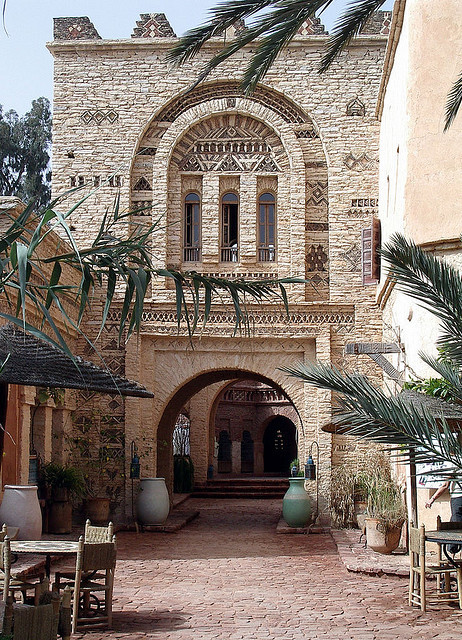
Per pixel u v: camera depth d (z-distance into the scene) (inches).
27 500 584.4
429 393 482.6
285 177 844.6
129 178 839.1
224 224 856.9
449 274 335.9
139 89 850.1
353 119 837.2
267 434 1744.6
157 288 824.3
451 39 601.0
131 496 812.6
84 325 824.3
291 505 779.4
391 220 698.8
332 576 534.3
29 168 1530.5
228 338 827.4
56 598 236.4
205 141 855.1
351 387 297.4
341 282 820.6
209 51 850.8
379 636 373.4
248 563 591.5
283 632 381.4
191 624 396.8
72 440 812.6
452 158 591.8
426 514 577.0
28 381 330.3
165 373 836.6
